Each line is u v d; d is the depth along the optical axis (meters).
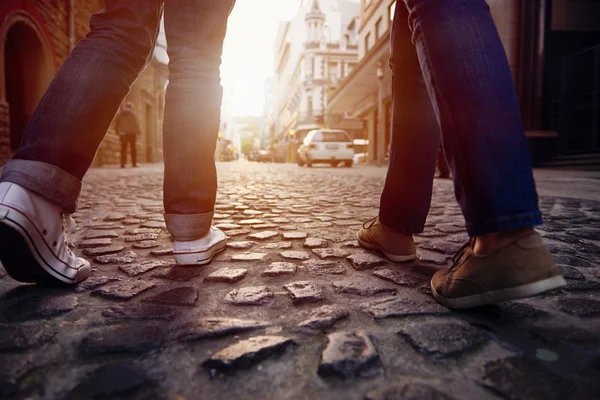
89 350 0.90
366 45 25.70
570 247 1.98
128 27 1.29
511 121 1.00
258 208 3.63
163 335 0.98
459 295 1.11
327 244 2.08
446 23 1.03
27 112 10.05
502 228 0.99
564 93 12.53
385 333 1.00
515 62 12.15
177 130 1.46
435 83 1.06
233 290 1.33
